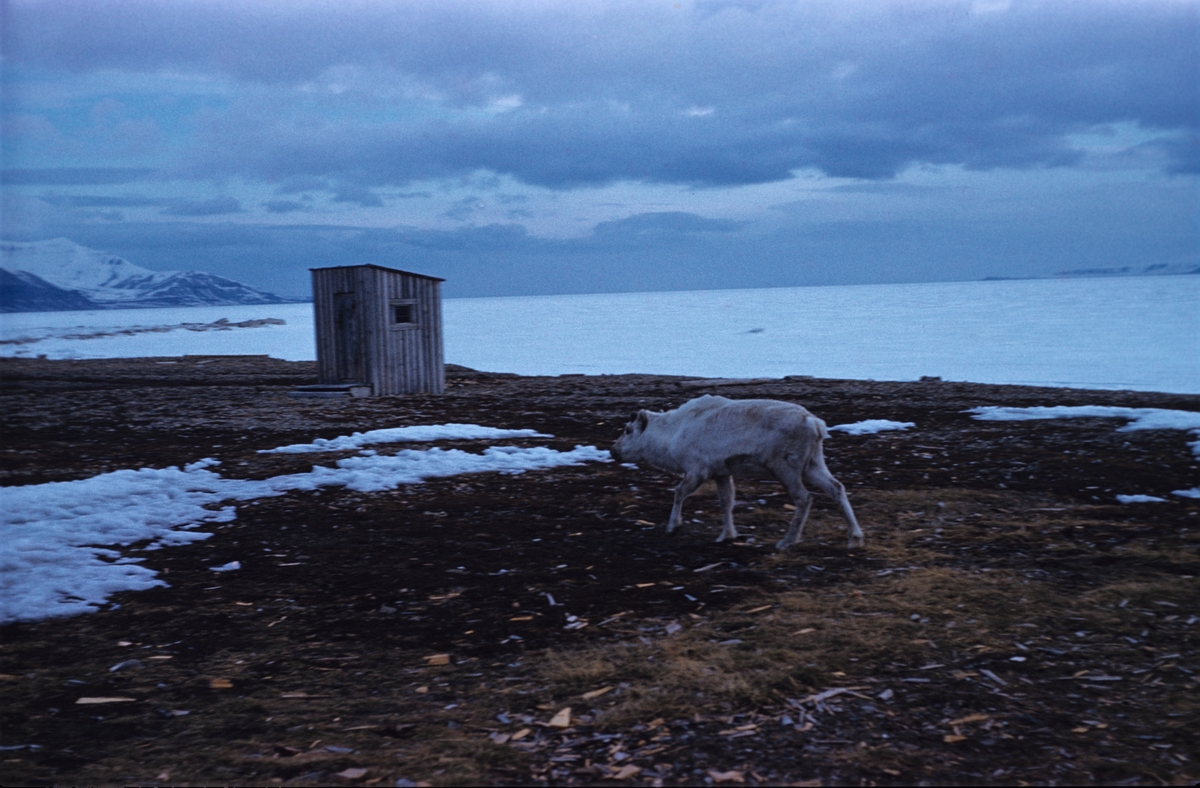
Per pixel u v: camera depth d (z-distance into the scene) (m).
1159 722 4.01
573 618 5.70
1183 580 6.18
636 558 7.16
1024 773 3.56
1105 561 6.75
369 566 7.05
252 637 5.50
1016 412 15.20
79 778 3.68
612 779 3.58
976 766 3.62
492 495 9.75
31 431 14.98
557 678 4.69
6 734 4.12
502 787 3.54
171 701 4.52
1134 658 4.78
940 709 4.18
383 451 12.45
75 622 5.82
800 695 4.37
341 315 20.52
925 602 5.79
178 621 5.82
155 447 13.25
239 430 15.02
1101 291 168.12
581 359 41.47
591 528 8.23
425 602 6.12
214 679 4.81
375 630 5.59
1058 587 6.12
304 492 9.94
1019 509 8.73
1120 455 11.08
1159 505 8.70
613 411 17.55
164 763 3.82
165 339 73.31
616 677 4.67
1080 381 25.89
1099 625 5.30
